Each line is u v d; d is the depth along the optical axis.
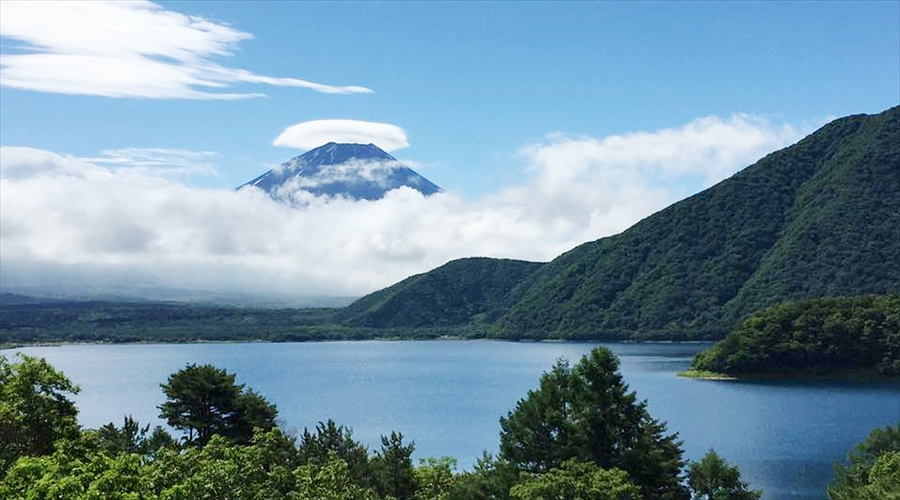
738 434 122.69
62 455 23.73
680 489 55.66
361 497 34.31
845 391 180.75
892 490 47.25
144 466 28.19
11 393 30.77
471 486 50.72
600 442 55.12
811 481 86.56
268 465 36.53
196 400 62.44
